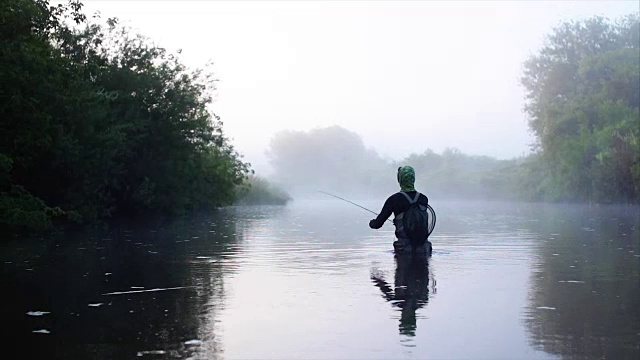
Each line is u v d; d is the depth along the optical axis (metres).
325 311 4.45
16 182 15.58
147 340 3.59
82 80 16.95
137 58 22.45
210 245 10.27
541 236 11.97
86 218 17.41
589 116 39.66
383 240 11.20
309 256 8.39
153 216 23.38
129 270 6.91
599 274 6.39
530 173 48.34
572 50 45.56
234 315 4.32
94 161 16.67
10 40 13.29
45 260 8.02
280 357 3.24
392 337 3.63
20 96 12.78
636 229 14.09
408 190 8.79
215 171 29.06
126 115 21.19
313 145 120.25
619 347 3.37
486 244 10.20
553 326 3.90
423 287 5.53
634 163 31.09
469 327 3.88
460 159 87.69
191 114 24.56
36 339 3.62
